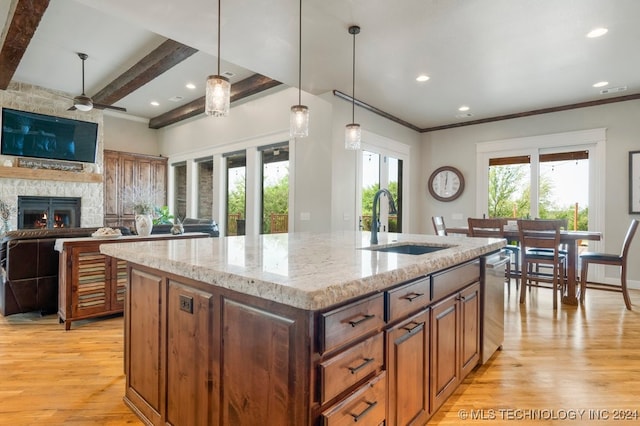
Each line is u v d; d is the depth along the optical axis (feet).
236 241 7.80
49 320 11.25
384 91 14.99
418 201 21.13
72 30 13.53
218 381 4.42
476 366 7.94
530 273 15.03
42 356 8.55
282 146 17.84
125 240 11.28
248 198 19.38
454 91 14.89
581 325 10.84
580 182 16.72
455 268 6.52
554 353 8.78
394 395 4.74
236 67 16.67
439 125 20.49
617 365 8.13
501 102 16.35
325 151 15.33
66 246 10.28
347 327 3.85
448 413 6.25
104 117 24.64
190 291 4.84
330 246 6.88
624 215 15.52
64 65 16.96
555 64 12.16
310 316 3.45
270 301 3.80
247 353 4.05
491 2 8.62
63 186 21.74
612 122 15.71
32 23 11.11
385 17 9.32
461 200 19.94
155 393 5.57
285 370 3.63
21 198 20.26
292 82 13.96
